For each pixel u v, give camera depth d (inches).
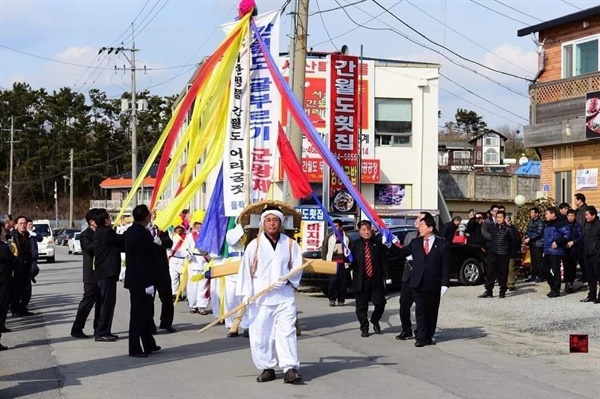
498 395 323.0
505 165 2110.0
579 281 760.3
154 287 425.4
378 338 498.3
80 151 3036.4
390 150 1334.9
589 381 354.9
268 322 349.1
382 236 510.6
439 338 494.6
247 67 532.1
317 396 319.3
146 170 529.0
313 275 721.0
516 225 828.0
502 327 540.7
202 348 448.8
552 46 917.2
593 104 832.3
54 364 395.2
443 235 776.9
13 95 3157.0
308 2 735.7
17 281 603.5
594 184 855.7
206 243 523.8
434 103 1346.0
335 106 962.7
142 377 359.6
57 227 2967.5
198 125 529.0
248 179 525.7
